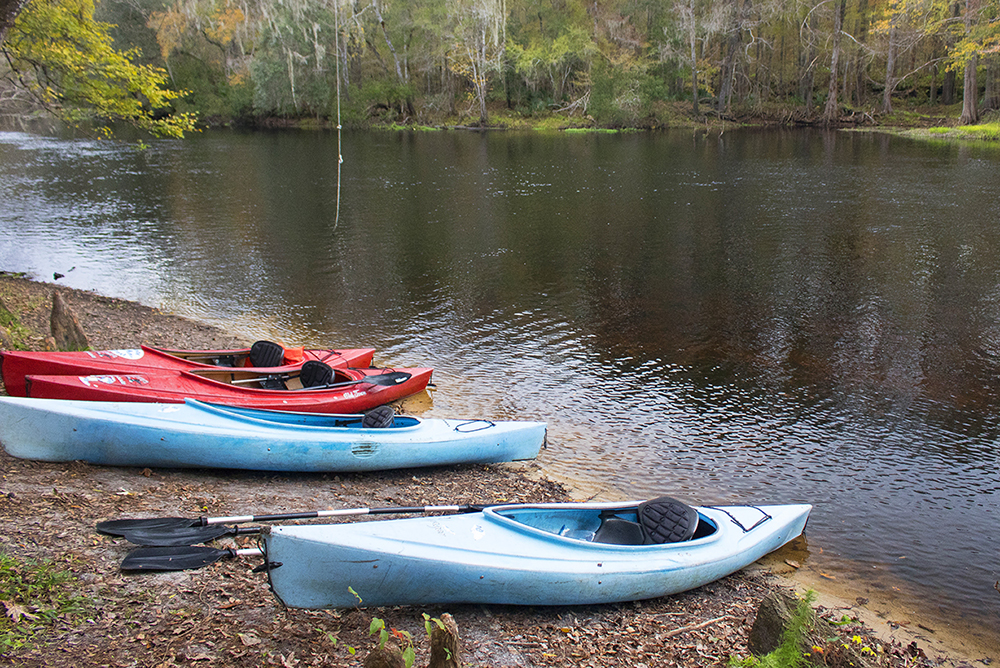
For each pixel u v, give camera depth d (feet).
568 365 35.53
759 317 42.52
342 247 59.62
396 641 14.67
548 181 96.17
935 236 61.41
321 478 23.73
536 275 51.70
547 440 27.99
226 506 20.29
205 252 57.11
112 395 24.25
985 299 45.09
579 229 67.05
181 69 189.26
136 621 13.94
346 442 23.50
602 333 40.04
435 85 209.36
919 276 50.16
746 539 19.84
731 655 15.70
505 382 33.42
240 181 93.45
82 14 50.52
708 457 26.73
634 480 25.14
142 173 98.22
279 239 62.13
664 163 113.60
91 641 13.10
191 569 15.98
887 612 18.53
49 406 21.04
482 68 187.73
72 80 50.26
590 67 188.55
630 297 46.60
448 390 32.30
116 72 50.96
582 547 17.34
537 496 23.76
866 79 197.36
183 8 176.24
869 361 35.76
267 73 176.65
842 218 69.51
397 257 56.59
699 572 18.37
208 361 29.58
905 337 38.93
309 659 13.69
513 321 42.04
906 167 103.04
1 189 81.92
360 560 15.10
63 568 15.10
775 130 176.86
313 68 181.16
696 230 65.98
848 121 182.09
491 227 67.97
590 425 29.30
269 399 26.58
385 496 22.75
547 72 199.52
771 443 27.81
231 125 193.06
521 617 16.79
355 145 143.84
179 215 71.26
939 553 21.13
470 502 22.89
